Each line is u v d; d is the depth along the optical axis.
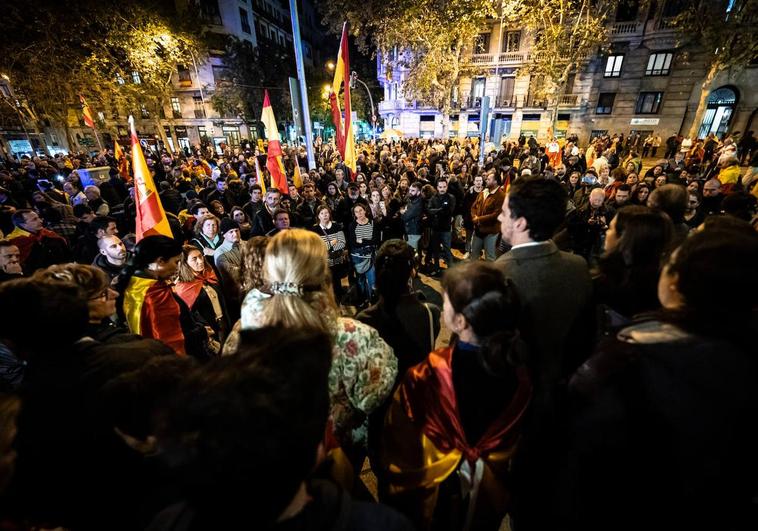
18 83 17.11
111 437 1.04
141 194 3.11
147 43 19.23
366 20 15.77
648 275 1.42
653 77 21.22
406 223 5.16
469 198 5.45
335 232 4.23
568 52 16.19
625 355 0.83
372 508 0.71
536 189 1.44
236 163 13.68
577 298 1.45
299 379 0.62
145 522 0.98
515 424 1.17
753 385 0.71
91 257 4.02
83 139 31.48
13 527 1.01
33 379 1.24
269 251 1.35
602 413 0.84
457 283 1.07
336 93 6.32
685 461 0.77
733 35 14.50
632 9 20.73
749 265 0.73
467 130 27.39
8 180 8.59
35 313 1.26
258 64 31.70
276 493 0.56
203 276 3.00
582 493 0.92
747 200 3.08
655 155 21.52
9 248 2.79
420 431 1.21
